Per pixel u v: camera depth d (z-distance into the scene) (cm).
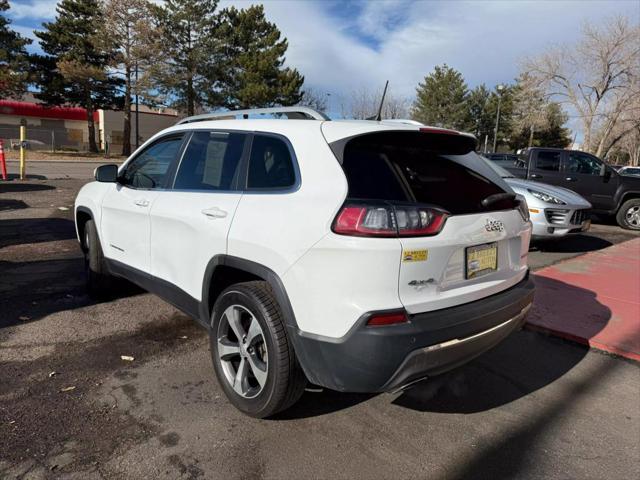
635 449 271
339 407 299
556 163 1158
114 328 398
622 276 656
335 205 228
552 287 590
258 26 3912
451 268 245
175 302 338
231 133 309
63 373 320
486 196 280
